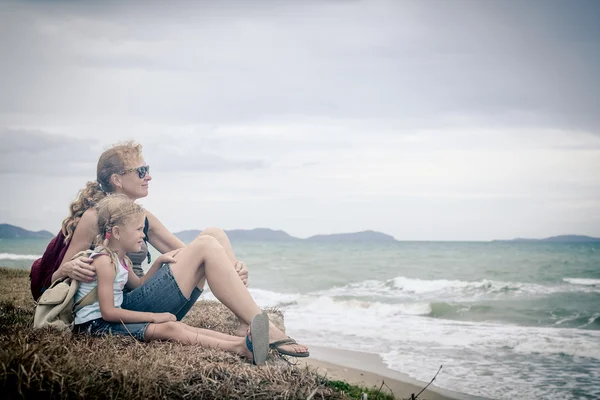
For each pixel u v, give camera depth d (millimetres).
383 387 7500
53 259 4191
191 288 4066
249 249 68312
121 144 4512
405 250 60781
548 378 8195
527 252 53156
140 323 3928
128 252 4301
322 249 67125
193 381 3445
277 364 3977
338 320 13898
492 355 9672
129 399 3119
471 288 22203
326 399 3588
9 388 2965
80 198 4250
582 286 22344
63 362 3254
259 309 4027
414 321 13789
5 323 4547
